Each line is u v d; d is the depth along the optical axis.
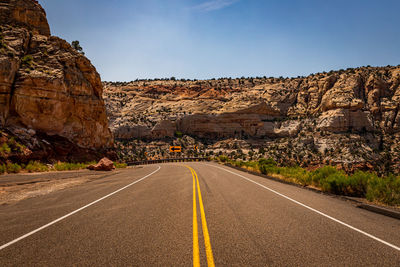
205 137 150.00
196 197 8.48
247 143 140.88
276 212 6.41
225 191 9.88
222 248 3.96
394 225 5.47
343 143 126.06
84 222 5.29
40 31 32.22
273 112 177.62
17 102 21.55
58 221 5.33
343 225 5.35
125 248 3.90
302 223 5.44
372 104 161.50
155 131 134.12
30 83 22.50
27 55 25.38
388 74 177.88
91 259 3.49
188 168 26.14
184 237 4.44
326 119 148.25
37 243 4.05
